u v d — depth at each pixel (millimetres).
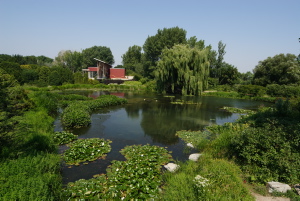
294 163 5684
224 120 14766
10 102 6199
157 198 4914
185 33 50125
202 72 27859
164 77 30203
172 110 18328
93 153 7844
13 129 6395
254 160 6223
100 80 44531
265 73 33688
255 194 5055
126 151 8305
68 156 7457
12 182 4305
